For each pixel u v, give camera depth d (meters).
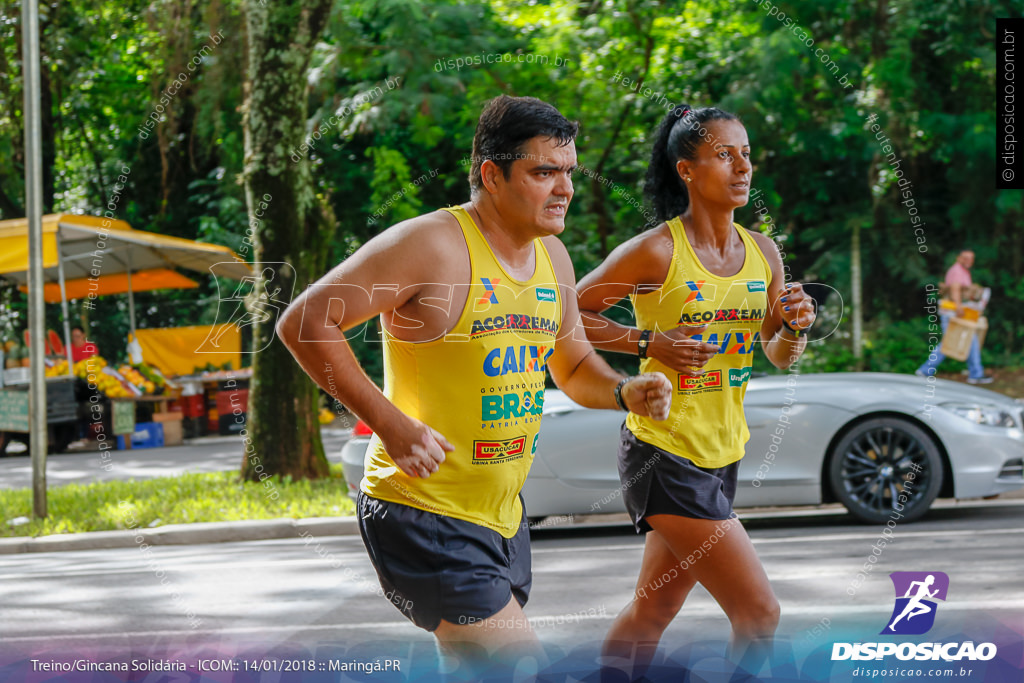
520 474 2.34
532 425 2.34
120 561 5.93
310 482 6.86
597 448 5.61
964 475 6.11
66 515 7.14
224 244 8.84
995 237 14.34
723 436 2.96
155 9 9.40
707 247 3.01
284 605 4.58
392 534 2.25
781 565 5.11
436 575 2.21
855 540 5.69
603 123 8.22
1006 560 5.00
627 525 6.07
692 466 2.88
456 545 2.23
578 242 7.33
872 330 13.07
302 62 6.64
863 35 12.92
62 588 5.24
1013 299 14.73
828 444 6.09
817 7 12.30
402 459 2.15
